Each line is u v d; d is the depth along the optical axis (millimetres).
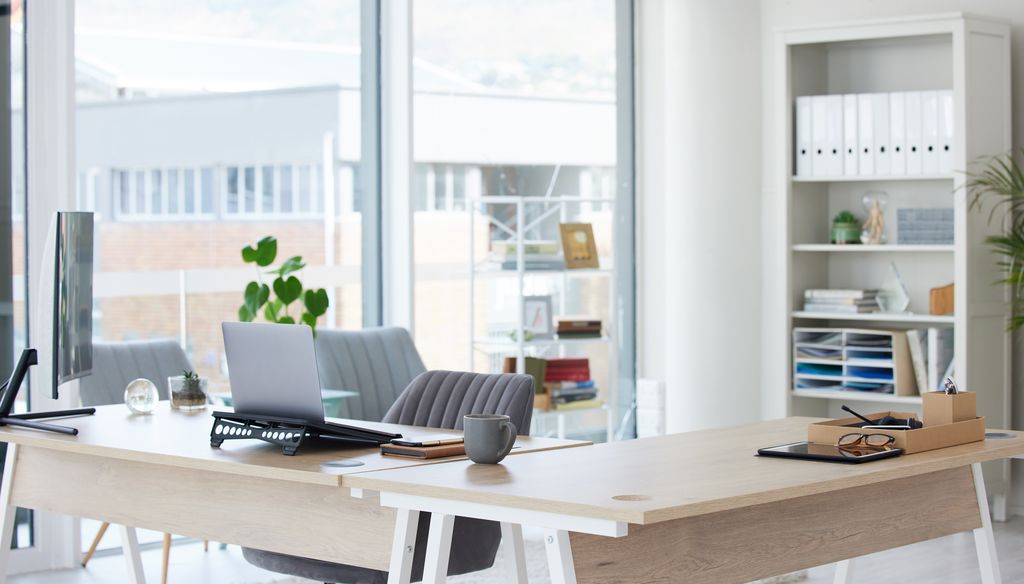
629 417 6980
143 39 5309
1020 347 5711
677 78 6332
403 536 2416
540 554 4848
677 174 6352
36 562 4766
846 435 2680
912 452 2664
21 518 4773
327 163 5844
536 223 6582
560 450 2746
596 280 6789
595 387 6340
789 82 5898
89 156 5184
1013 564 4727
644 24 6898
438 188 6188
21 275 4793
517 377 3336
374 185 6004
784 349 5957
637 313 6961
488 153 6391
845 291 5840
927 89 5906
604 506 2020
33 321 4789
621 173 6945
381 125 6012
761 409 6258
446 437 2977
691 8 6258
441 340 6176
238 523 2828
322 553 2658
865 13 5969
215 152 5512
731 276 6234
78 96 5160
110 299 5254
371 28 5965
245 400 2963
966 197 5434
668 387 6441
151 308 5363
